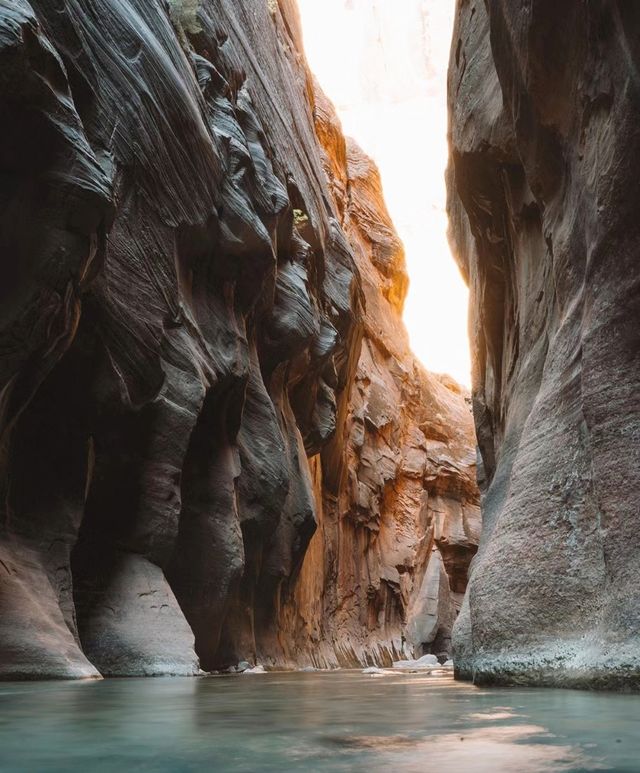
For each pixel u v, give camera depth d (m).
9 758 2.74
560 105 9.07
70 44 11.19
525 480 8.02
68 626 10.64
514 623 7.14
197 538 15.29
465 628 9.96
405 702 5.36
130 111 12.70
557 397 8.11
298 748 2.93
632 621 5.93
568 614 6.80
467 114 13.30
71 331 10.26
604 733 3.34
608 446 6.74
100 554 12.59
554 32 8.69
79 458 11.67
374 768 2.48
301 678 11.18
